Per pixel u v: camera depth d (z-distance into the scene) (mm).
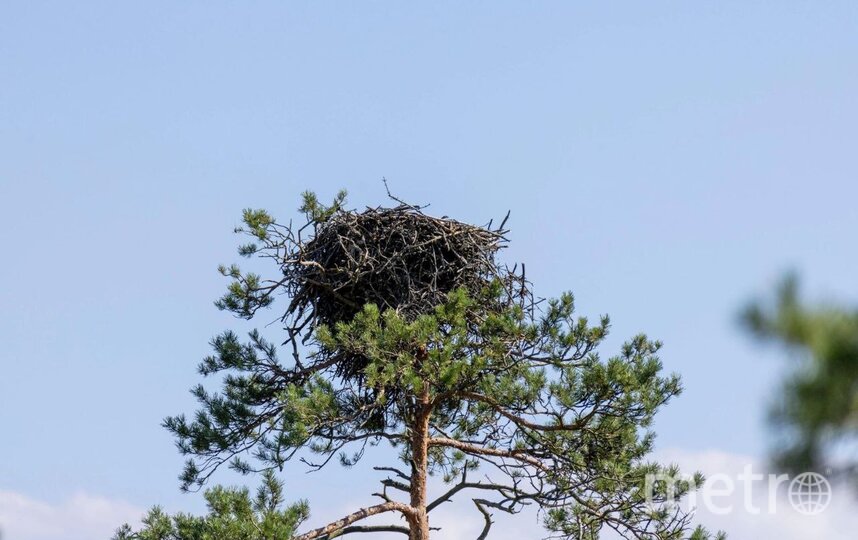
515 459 28281
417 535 27750
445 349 25797
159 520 26000
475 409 30625
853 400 7758
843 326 7676
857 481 8148
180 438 29859
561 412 26594
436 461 31688
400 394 28688
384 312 27016
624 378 26203
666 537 27312
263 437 29938
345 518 26781
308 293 29203
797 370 7840
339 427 27906
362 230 28688
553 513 28766
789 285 7820
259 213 29672
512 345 26922
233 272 30703
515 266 29312
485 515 28312
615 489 27719
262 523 24469
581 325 26719
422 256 28453
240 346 30484
